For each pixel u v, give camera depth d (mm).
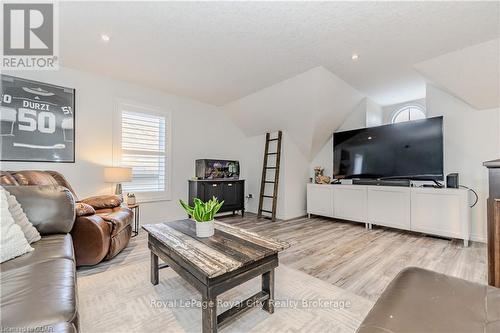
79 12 1940
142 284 1842
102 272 2055
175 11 1932
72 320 838
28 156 2732
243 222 4109
